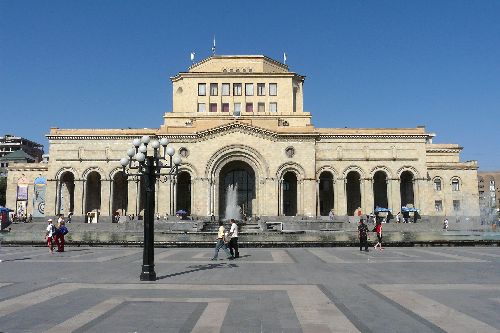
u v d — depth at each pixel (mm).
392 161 80000
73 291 16547
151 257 19391
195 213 76812
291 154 78375
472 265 24797
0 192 124062
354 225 64250
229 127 78250
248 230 57656
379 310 13328
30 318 12406
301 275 20797
